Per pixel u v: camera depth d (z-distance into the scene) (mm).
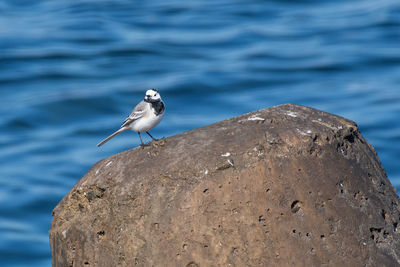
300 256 8984
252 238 9023
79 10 43938
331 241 9109
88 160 24625
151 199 9344
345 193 9453
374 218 9477
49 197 22156
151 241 9242
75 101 29781
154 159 9719
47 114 28906
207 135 9812
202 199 9156
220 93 30297
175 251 9125
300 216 9141
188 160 9445
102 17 42000
